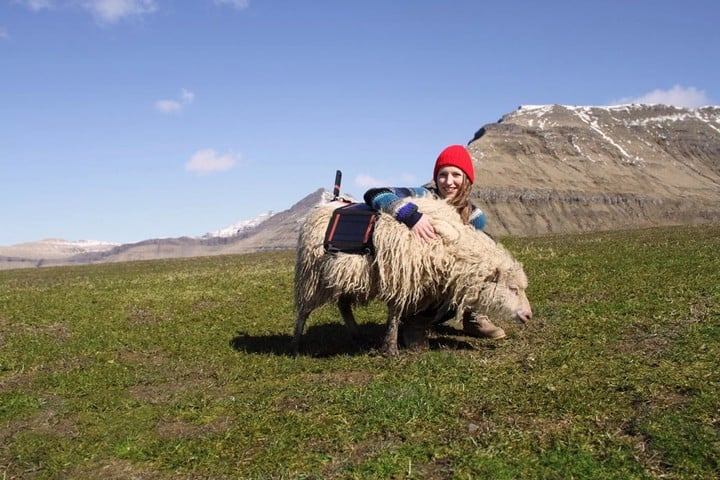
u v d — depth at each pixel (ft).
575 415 9.30
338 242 12.35
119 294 22.93
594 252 25.72
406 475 8.32
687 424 8.76
